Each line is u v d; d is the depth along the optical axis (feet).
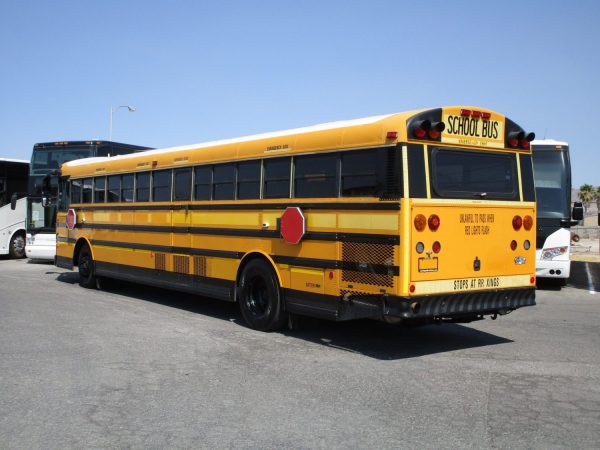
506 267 25.03
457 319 25.07
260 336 27.32
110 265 40.50
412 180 22.25
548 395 18.74
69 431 15.64
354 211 23.72
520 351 24.68
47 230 61.00
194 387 19.47
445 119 23.36
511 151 25.67
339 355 23.84
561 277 46.60
